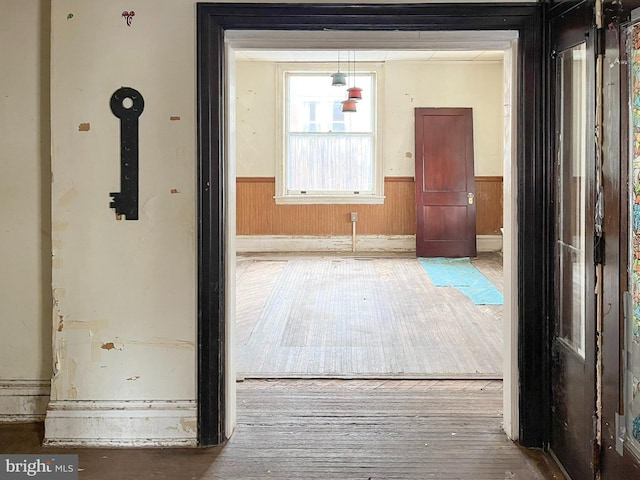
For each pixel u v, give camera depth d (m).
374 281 6.23
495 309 4.99
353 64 8.02
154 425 2.54
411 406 2.97
